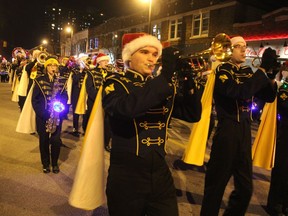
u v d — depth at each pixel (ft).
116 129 7.29
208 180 11.14
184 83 7.80
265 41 54.29
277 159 13.92
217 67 11.21
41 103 16.49
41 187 15.15
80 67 27.78
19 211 12.64
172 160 21.36
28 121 18.01
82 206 7.93
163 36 83.30
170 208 7.31
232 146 10.61
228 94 10.17
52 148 17.03
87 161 8.00
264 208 14.71
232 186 17.15
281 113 13.83
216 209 11.05
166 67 6.95
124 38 8.11
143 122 7.16
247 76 10.83
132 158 7.13
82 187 7.95
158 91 6.52
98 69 22.20
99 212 13.07
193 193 15.75
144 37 7.58
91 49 137.28
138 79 7.49
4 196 13.88
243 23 59.57
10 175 16.42
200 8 70.38
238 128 10.68
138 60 7.60
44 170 17.06
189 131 33.01
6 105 43.14
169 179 7.55
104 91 7.32
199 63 8.61
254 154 13.84
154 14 86.58
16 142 23.09
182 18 76.28
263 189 17.31
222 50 11.18
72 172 17.48
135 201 7.18
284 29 51.78
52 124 16.55
